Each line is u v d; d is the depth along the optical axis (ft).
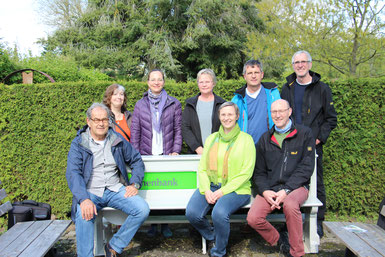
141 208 9.41
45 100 13.65
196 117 11.37
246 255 10.52
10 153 13.75
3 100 13.57
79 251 9.07
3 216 13.85
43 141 13.78
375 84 13.12
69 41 68.69
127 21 66.90
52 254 10.23
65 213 14.23
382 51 24.52
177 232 12.53
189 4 64.03
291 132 9.78
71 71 28.68
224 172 9.82
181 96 14.07
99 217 10.34
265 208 9.61
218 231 9.47
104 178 9.66
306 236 10.57
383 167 13.48
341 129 13.44
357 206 13.82
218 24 62.80
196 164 10.39
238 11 64.28
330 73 29.14
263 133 10.36
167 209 11.35
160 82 11.39
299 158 9.77
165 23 64.28
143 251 10.89
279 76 50.14
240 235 12.09
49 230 9.37
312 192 10.31
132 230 9.53
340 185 13.78
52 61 32.14
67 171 9.37
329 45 25.49
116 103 11.37
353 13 24.02
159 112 11.50
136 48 64.75
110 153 9.74
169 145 11.70
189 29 61.67
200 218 9.76
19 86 13.53
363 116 13.34
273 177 9.93
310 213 10.27
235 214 11.19
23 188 13.97
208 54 64.23
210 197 9.65
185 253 10.70
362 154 13.53
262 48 31.83
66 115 13.71
